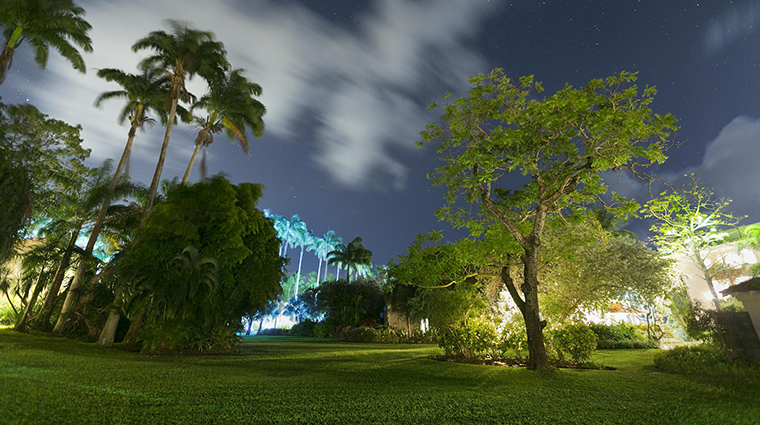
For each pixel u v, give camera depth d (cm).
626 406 684
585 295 1742
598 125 1152
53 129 2478
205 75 2523
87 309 2133
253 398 648
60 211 2584
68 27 2319
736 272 1521
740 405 695
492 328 1517
